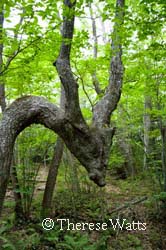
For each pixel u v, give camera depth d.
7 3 3.63
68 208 7.48
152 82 6.86
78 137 3.34
